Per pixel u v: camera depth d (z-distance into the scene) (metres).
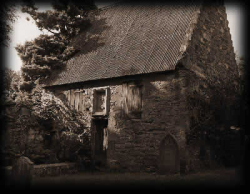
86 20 16.92
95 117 12.76
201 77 11.41
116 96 12.20
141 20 14.23
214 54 12.80
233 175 8.60
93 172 11.05
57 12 17.02
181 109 10.24
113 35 14.73
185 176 8.72
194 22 11.41
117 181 8.02
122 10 16.19
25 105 12.38
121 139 11.73
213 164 11.10
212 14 13.12
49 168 9.97
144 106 11.21
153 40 12.32
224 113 11.12
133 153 11.25
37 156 11.53
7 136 10.52
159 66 10.80
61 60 15.38
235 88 11.25
